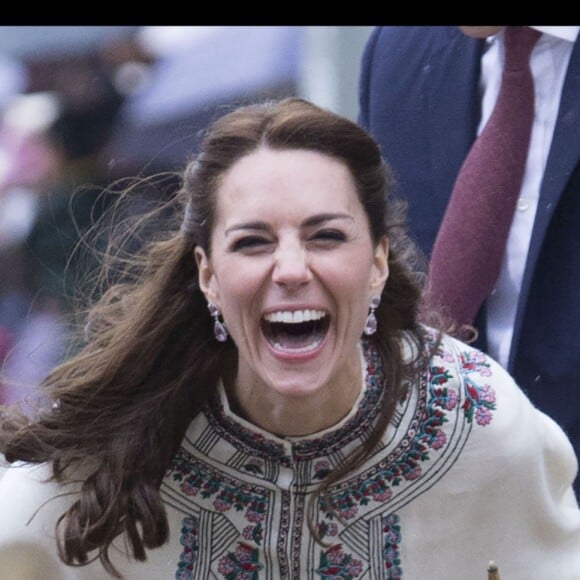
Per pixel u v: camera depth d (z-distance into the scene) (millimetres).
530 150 14859
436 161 15609
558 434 12906
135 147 31812
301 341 11602
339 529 12477
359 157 11773
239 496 12492
